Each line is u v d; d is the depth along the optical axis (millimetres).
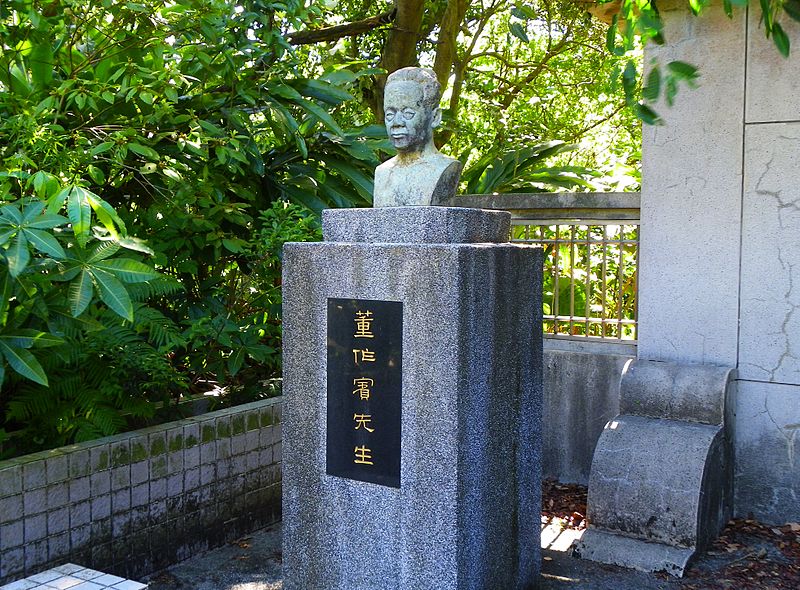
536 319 3566
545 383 5145
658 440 4184
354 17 9195
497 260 3211
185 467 3971
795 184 4309
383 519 3229
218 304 5020
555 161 9266
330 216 3430
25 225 2947
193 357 4879
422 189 3348
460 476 3045
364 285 3217
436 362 3041
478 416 3137
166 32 4699
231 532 4250
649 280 4734
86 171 4500
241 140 5207
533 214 5145
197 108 5207
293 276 3422
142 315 4301
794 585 3689
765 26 3920
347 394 3297
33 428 4059
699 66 4512
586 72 9547
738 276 4480
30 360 3238
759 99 4371
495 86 10062
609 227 5391
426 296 3051
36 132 3926
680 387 4371
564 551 4113
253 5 5008
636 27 3273
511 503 3432
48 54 4516
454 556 3051
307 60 6312
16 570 3238
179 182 4633
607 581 3762
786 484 4402
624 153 9484
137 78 4539
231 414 4242
